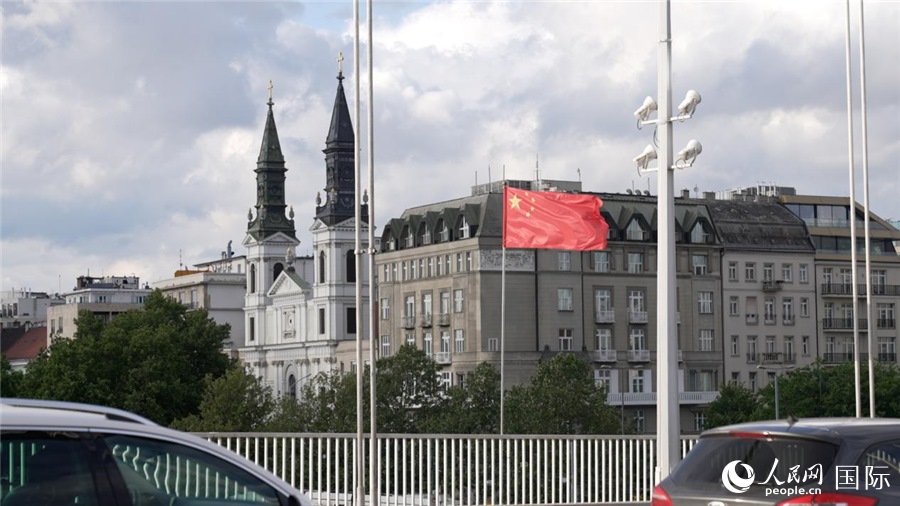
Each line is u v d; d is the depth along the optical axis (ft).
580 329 503.61
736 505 40.86
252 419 414.82
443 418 399.44
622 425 395.96
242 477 32.48
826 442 40.75
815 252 548.31
